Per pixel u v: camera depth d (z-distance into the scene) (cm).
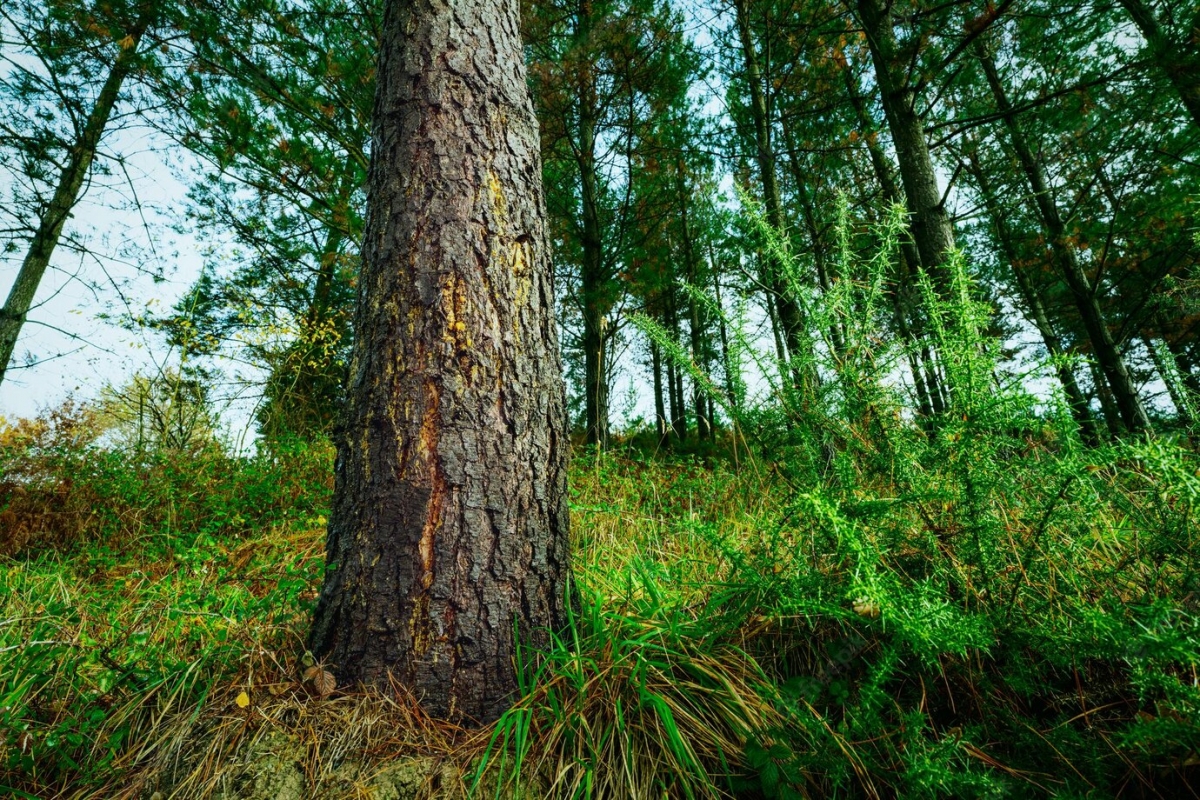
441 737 146
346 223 713
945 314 161
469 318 170
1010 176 795
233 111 663
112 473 462
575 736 146
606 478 443
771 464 196
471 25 190
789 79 753
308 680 155
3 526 391
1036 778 123
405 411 164
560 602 176
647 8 738
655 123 816
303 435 645
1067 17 627
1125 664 135
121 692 167
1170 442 114
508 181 186
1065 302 963
